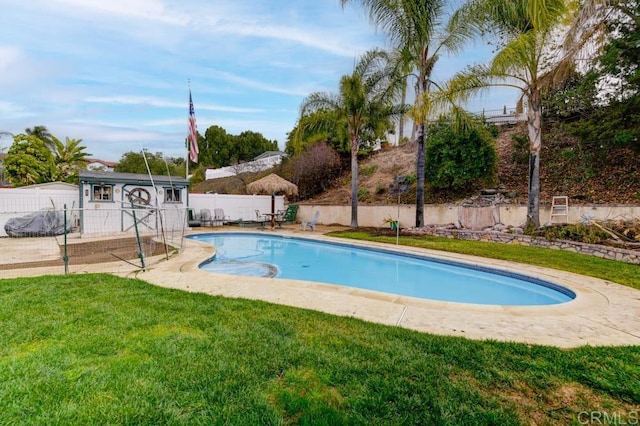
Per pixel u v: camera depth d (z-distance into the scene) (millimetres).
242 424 1855
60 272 5668
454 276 7316
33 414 1894
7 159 19109
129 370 2371
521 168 13125
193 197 15234
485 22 10125
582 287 4996
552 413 1981
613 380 2314
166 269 6098
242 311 3705
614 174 10695
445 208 12336
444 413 1957
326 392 2158
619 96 9367
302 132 13797
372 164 19281
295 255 9711
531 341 3021
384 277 7289
